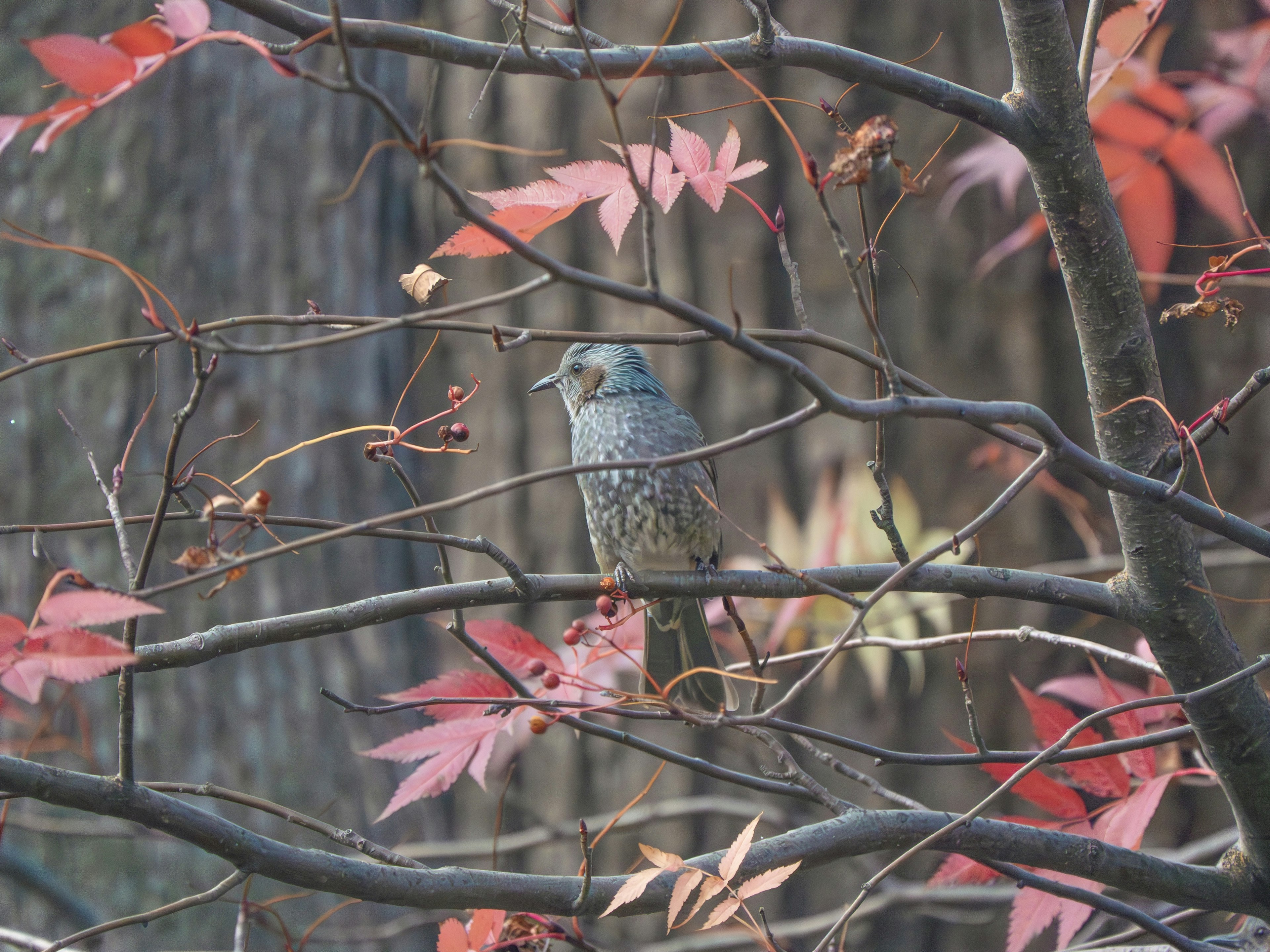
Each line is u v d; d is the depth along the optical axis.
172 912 4.72
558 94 11.77
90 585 3.78
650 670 8.24
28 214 11.91
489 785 12.02
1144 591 5.32
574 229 11.80
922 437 11.02
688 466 8.35
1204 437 4.81
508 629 5.52
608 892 5.03
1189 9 10.63
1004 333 10.99
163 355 11.55
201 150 11.81
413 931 11.60
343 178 12.03
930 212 11.05
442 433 4.79
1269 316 10.62
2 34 12.26
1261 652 10.39
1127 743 5.00
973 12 10.97
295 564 11.62
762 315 11.23
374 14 12.34
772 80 11.08
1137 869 5.29
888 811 5.32
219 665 11.50
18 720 5.24
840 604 8.70
